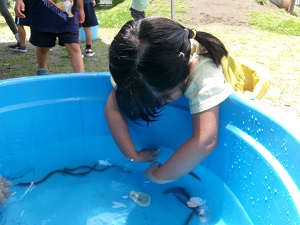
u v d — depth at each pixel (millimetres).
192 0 5090
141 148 1307
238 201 1037
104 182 1187
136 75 745
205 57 965
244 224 994
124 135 1110
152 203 1102
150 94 767
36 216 1039
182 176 1082
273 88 2289
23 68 2535
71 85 1254
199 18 4559
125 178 1203
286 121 878
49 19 1853
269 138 910
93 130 1344
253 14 4770
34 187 1146
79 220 1039
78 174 1219
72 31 1903
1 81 1158
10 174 1183
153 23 777
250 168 976
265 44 3547
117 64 764
